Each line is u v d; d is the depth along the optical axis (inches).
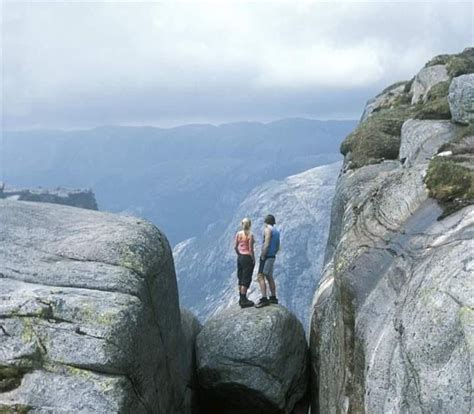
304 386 761.0
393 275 456.1
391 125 1087.0
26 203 679.7
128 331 502.0
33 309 490.0
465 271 371.2
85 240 582.9
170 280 645.3
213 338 738.8
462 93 768.9
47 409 454.3
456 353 339.6
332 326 612.4
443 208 472.1
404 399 370.3
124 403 473.1
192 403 721.6
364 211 591.2
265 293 774.5
